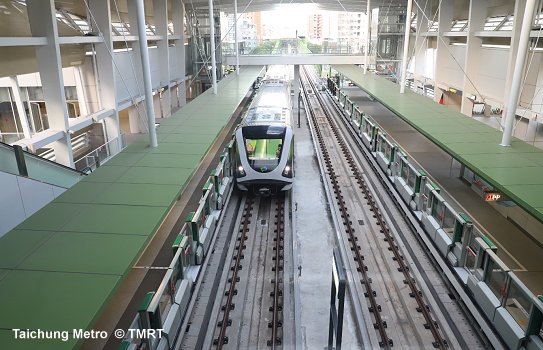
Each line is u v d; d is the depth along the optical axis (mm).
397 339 8000
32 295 5316
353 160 18562
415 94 20438
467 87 21094
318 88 43906
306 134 23203
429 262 10438
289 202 14133
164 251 10727
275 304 8945
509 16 19953
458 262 9102
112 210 7883
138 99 19812
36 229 7105
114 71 17203
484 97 19438
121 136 17578
